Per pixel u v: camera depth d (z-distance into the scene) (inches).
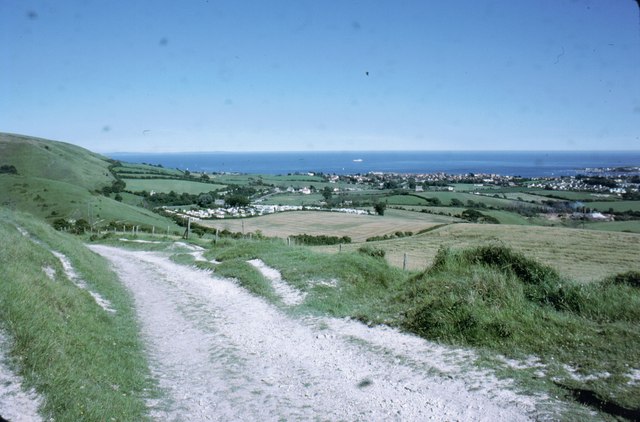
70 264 748.0
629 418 260.4
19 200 3070.9
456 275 560.1
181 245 1449.3
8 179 3368.6
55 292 459.5
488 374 333.7
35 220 1076.5
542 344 369.7
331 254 874.1
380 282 666.2
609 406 273.6
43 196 3157.0
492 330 398.9
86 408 270.2
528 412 278.4
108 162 6422.2
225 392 341.4
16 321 330.6
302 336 473.1
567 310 463.8
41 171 4761.3
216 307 625.9
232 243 1321.4
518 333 390.0
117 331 470.3
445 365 359.3
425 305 469.7
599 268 1409.9
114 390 318.0
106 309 559.8
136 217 3134.8
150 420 290.8
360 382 350.9
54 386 277.4
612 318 437.4
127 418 281.9
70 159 5383.9
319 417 298.5
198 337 494.3
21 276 438.9
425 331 427.2
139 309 625.3
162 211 3900.1
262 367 395.2
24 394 263.6
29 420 244.2
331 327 487.8
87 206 3083.2
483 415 284.0
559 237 1952.5
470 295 461.4
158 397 331.0
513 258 588.4
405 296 530.6
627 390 289.3
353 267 713.0
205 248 1333.7
